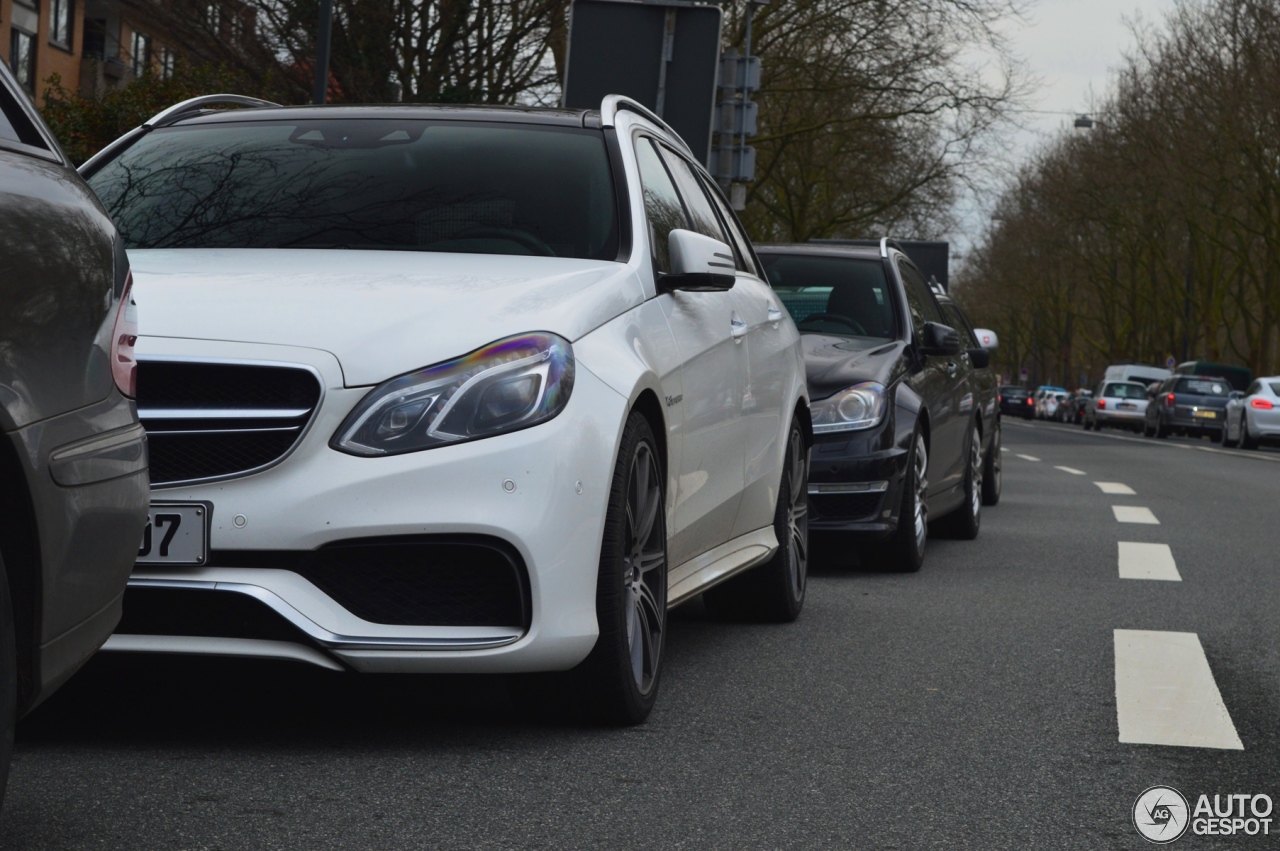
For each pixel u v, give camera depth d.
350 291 4.12
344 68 22.06
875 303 9.21
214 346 3.82
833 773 3.95
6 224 2.65
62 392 2.75
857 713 4.70
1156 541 10.34
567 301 4.26
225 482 3.78
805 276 9.41
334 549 3.80
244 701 4.50
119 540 2.95
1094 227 63.25
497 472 3.84
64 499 2.73
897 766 4.05
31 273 2.68
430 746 4.06
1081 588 7.80
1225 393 46.44
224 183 5.16
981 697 4.99
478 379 3.90
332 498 3.77
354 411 3.82
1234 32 47.28
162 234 4.94
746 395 5.63
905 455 8.18
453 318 4.02
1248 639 6.28
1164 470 20.88
